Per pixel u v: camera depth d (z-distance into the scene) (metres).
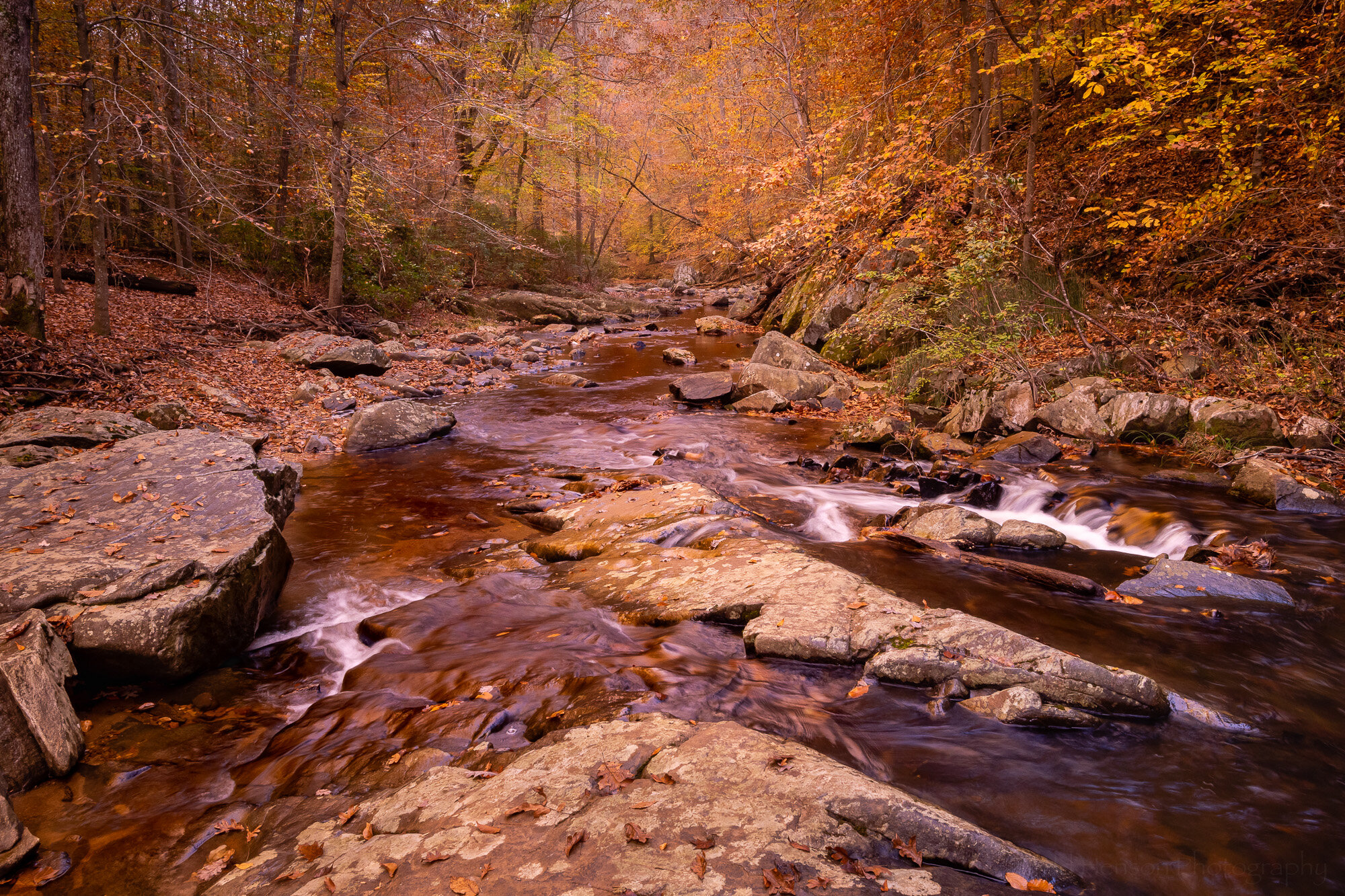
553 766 2.82
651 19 22.80
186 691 3.93
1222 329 9.95
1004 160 16.50
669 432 10.65
